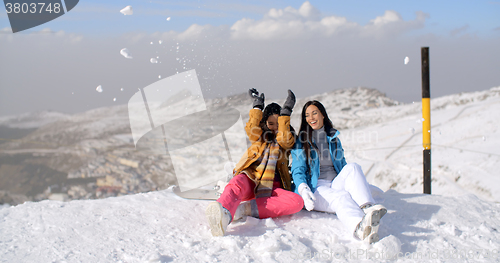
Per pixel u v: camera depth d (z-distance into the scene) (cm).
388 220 221
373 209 177
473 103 1870
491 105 1692
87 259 167
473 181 853
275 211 220
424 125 351
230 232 200
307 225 213
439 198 267
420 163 1066
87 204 258
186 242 182
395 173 1034
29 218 229
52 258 169
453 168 952
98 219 226
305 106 245
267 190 226
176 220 223
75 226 213
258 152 237
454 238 193
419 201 257
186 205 255
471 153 1050
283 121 229
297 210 224
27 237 197
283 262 160
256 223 212
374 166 1119
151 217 229
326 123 248
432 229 207
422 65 347
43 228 210
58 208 249
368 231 180
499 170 868
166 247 180
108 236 197
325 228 207
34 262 165
